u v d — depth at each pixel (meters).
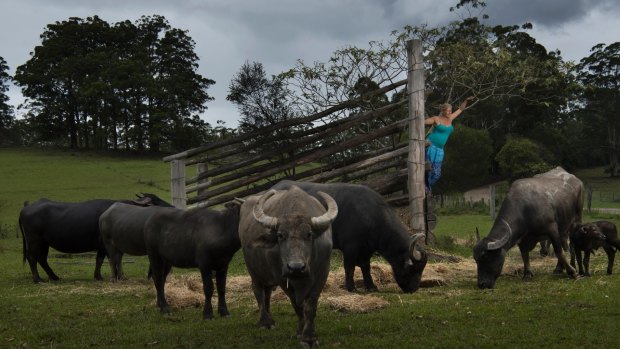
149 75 81.44
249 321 8.92
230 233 9.09
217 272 9.48
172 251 9.63
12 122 107.19
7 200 48.50
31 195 51.41
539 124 60.91
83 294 11.91
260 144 17.06
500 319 8.40
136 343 8.00
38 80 84.62
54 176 61.84
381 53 17.88
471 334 7.67
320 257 7.26
